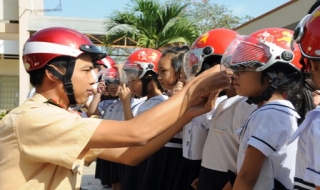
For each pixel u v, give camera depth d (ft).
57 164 6.18
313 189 6.29
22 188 6.20
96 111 19.36
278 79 7.45
